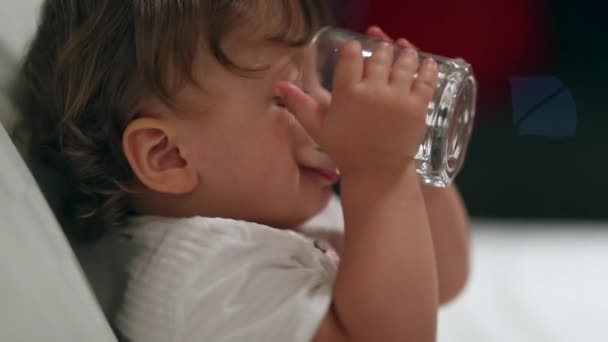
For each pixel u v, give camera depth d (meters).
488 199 1.48
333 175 0.74
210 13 0.66
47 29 0.73
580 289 1.17
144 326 0.67
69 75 0.69
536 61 1.43
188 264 0.65
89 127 0.69
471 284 1.17
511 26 1.41
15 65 0.74
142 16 0.66
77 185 0.72
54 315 0.60
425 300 0.64
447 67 0.72
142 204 0.73
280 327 0.62
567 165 1.46
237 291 0.64
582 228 1.43
